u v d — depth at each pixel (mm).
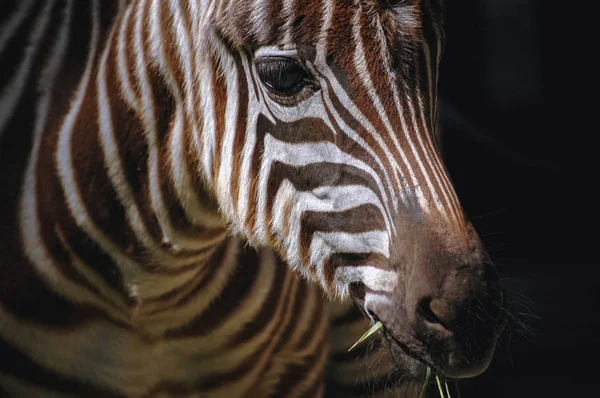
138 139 5328
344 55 4555
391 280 4516
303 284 6188
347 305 6504
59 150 5426
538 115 16234
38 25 5633
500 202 10758
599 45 15992
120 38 5418
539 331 12031
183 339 5828
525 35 16344
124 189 5375
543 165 10820
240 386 6098
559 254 13172
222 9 4883
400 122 4547
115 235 5422
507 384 11164
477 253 4422
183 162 5305
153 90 5289
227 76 4977
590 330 12031
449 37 15859
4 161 5465
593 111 16016
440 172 4562
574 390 10992
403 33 4586
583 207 12578
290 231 4879
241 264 5871
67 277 5395
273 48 4652
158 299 5605
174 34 5207
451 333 4363
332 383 6793
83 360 5484
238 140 4988
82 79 5523
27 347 5363
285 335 6172
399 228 4484
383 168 4543
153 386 5816
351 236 4660
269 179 4891
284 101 4723
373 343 6520
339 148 4633
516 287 12727
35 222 5379
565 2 16125
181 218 5418
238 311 5887
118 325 5562
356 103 4562
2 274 5340
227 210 5188
